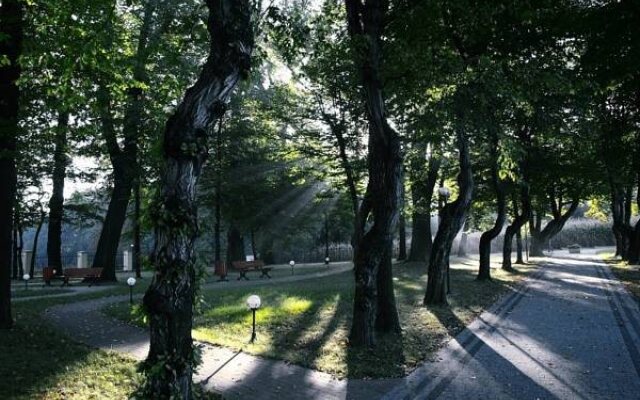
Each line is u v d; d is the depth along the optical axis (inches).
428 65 427.5
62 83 428.8
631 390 291.4
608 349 389.1
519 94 437.1
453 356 367.9
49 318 517.3
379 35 420.8
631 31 496.4
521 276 1011.3
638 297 681.6
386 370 329.7
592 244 2733.8
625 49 522.3
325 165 1042.1
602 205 1855.3
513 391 291.3
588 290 770.2
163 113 707.4
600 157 887.7
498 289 774.5
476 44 502.9
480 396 283.0
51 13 401.7
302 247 2065.7
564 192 1306.6
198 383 293.3
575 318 525.3
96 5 381.4
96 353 364.5
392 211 386.0
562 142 845.2
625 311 566.6
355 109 766.5
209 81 218.4
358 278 391.2
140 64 522.0
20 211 1189.7
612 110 781.3
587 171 987.3
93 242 2224.4
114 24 447.5
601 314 548.4
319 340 412.8
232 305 598.9
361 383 305.9
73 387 287.0
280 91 876.6
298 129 873.5
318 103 824.9
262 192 1368.1
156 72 717.9
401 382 307.0
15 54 410.3
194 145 213.8
